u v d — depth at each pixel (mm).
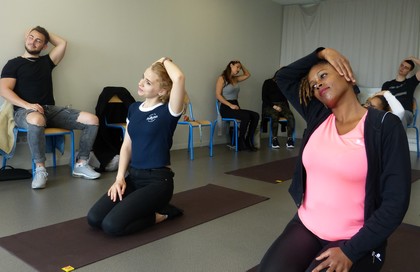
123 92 4223
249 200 2965
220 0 5637
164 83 2211
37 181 3107
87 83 4164
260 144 6043
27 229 2254
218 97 5414
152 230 2289
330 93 1181
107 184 3326
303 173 1316
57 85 3908
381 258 1152
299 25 6781
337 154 1177
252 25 6289
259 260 1949
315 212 1281
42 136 3221
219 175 3791
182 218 2520
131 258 1920
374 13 5980
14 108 3451
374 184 1140
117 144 4180
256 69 6504
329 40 6473
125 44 4473
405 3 5695
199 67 5438
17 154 3709
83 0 4020
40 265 1802
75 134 4152
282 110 5785
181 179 3584
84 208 2672
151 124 2229
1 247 1992
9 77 3410
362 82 6195
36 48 3527
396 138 1093
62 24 3875
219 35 5695
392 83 5480
